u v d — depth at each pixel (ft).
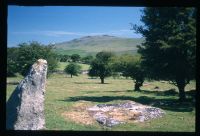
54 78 222.07
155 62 108.17
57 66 215.31
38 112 45.78
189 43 99.40
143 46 112.57
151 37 108.17
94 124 56.29
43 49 188.03
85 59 413.39
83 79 230.89
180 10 102.89
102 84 181.27
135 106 77.56
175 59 103.40
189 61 102.37
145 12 109.40
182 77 103.76
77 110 70.90
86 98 100.89
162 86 167.43
